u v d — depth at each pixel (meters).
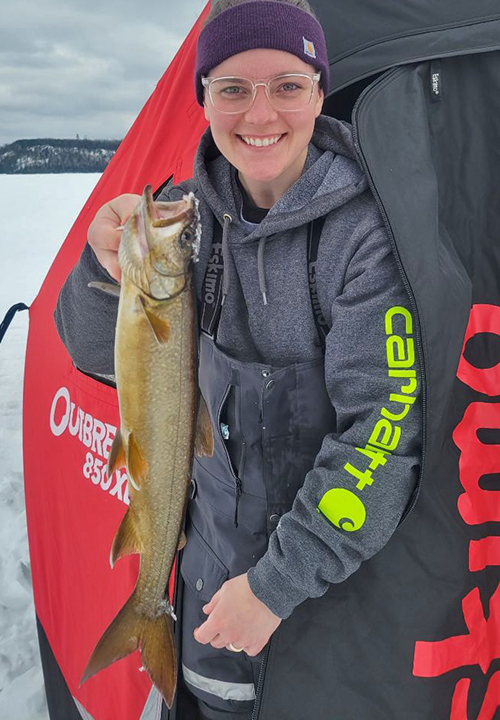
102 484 2.83
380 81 1.93
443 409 1.66
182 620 2.03
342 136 1.74
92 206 3.17
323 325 1.70
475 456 2.06
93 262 1.77
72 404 3.04
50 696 3.12
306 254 1.69
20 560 4.34
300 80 1.58
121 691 2.60
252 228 1.75
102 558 2.78
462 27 2.08
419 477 1.62
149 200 1.45
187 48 2.75
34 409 3.36
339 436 1.63
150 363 1.51
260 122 1.57
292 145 1.63
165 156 2.74
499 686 2.09
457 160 2.14
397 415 1.58
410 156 1.80
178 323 1.52
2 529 4.73
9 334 10.09
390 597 1.88
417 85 2.01
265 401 1.73
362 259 1.62
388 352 1.58
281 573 1.56
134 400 1.53
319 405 1.72
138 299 1.47
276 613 1.57
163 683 1.67
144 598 1.67
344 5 2.13
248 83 1.57
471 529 2.02
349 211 1.68
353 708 1.83
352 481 1.56
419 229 1.66
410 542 1.92
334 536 1.53
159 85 2.95
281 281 1.71
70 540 3.00
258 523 1.80
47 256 20.36
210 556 1.91
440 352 1.63
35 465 3.30
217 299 1.80
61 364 3.14
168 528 1.64
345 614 1.84
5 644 3.63
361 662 1.84
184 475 1.62
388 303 1.59
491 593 2.08
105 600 2.75
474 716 2.01
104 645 1.63
